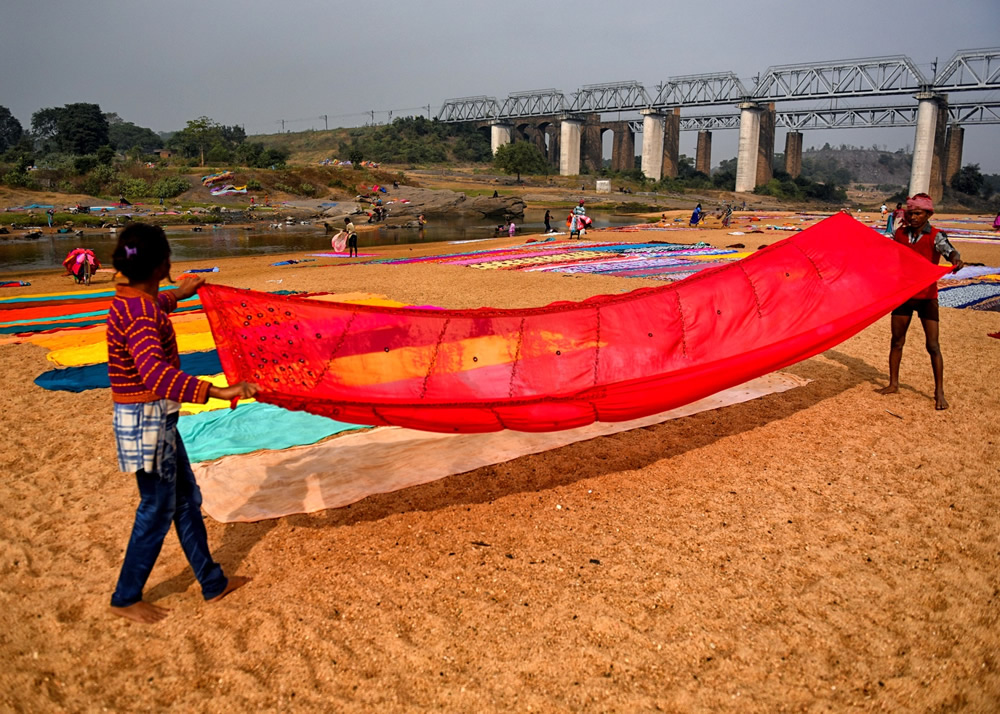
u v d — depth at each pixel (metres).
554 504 4.95
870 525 4.64
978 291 14.01
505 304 12.56
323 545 4.39
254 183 66.69
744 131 118.44
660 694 3.17
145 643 3.48
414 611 3.74
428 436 6.13
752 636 3.55
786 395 7.27
